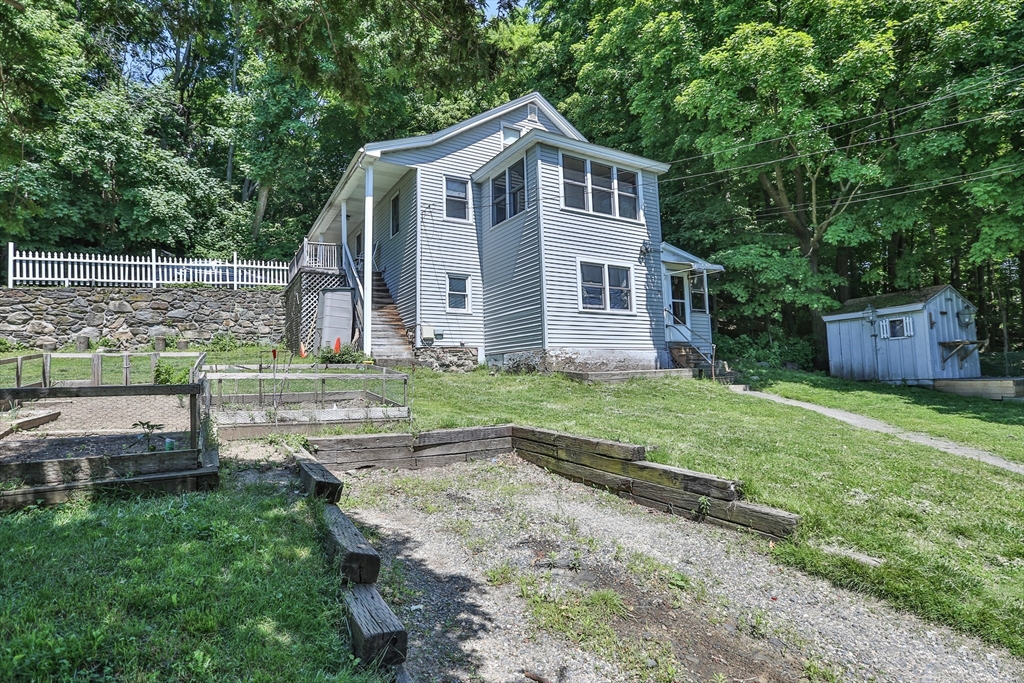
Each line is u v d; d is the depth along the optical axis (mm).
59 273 14922
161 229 19609
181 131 24344
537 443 6855
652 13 16141
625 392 11555
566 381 12250
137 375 10344
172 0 5105
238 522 3559
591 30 19578
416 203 14930
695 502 4961
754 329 22578
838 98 14023
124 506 3742
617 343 14281
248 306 17203
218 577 2791
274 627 2447
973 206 15016
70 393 3910
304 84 5578
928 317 14523
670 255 16562
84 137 17406
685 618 3365
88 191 18438
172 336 16000
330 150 25312
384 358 13297
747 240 18375
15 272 14367
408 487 5742
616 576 3887
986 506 4824
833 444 7230
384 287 16984
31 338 14102
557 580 3787
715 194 19703
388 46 5422
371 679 2242
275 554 3137
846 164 14141
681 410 9930
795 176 17656
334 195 17250
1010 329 25203
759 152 16016
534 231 13445
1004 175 12672
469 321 15414
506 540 4480
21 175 15578
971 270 24297
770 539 4363
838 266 20891
